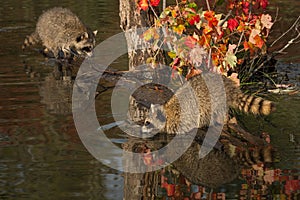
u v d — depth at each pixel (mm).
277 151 8289
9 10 20891
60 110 10328
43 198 6797
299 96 11086
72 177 7441
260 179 7328
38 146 8562
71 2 22188
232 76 10273
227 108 9320
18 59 14781
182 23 10406
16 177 7430
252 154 8234
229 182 7316
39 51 15766
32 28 18062
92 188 7086
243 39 12188
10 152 8312
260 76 12367
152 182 7379
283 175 7438
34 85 12109
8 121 9703
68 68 13781
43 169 7703
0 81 12477
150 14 11344
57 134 9086
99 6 21266
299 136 8844
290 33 16266
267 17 10688
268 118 9719
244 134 9000
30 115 10023
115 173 7617
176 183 7348
